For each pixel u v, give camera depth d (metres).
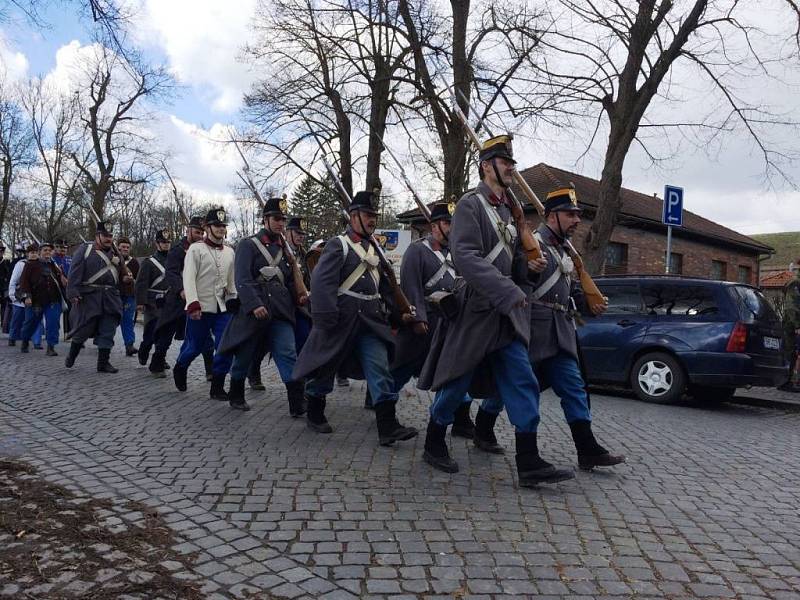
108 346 9.34
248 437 5.81
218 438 5.75
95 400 7.24
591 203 21.50
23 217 42.12
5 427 5.84
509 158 4.52
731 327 8.51
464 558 3.47
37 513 3.78
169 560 3.29
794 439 6.84
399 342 5.95
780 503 4.57
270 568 3.27
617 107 13.24
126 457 5.07
